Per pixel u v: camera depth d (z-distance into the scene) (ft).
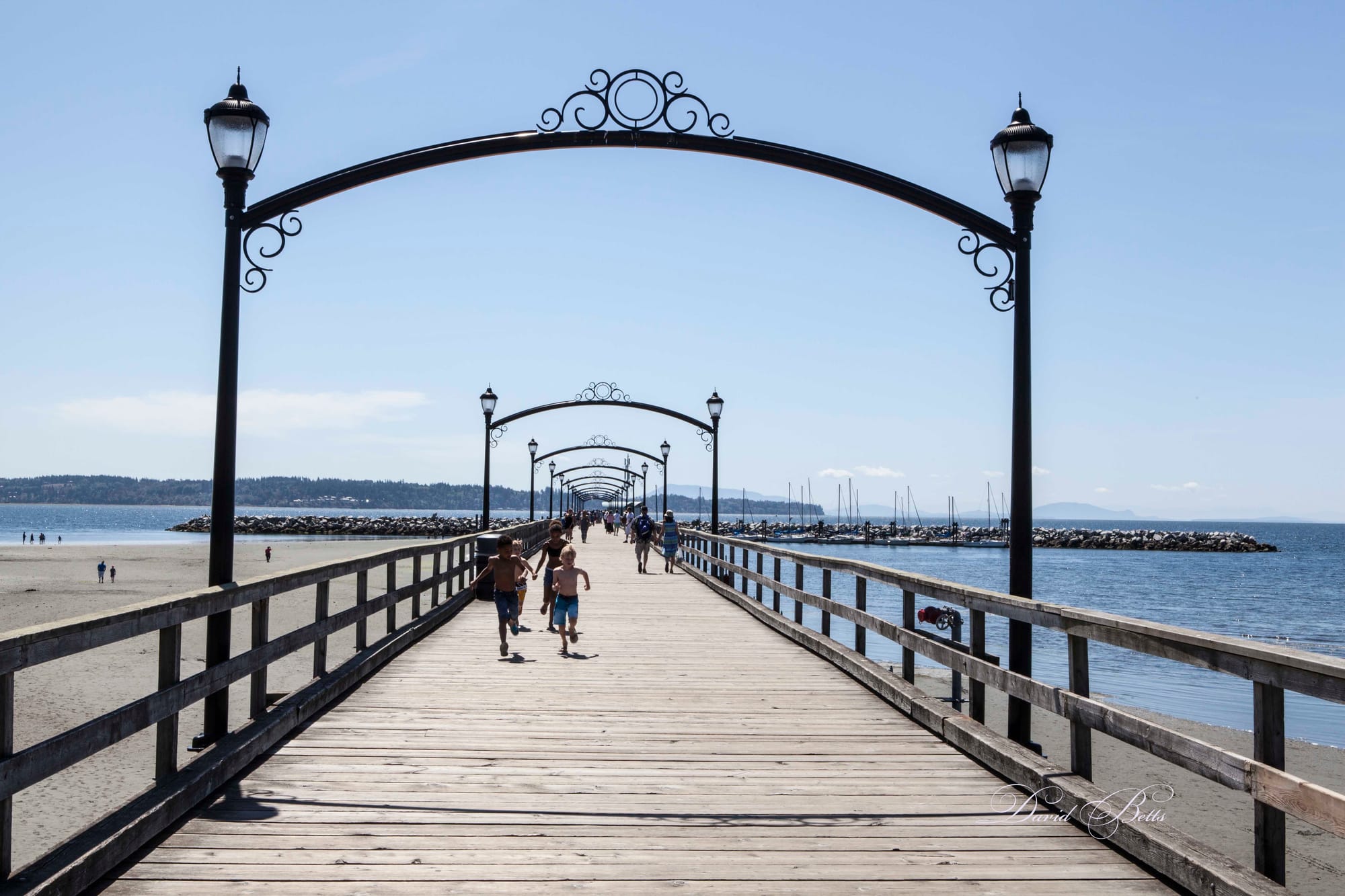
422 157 24.76
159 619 15.39
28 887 11.46
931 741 22.12
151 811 14.46
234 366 20.81
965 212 23.11
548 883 13.35
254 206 22.49
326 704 24.85
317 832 15.24
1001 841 15.30
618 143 25.70
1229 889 11.76
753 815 16.52
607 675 30.63
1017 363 22.07
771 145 25.77
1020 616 18.97
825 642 34.12
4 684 11.51
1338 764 42.60
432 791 17.63
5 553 224.53
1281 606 146.20
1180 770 40.29
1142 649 14.43
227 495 20.29
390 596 34.65
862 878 13.69
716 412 77.82
